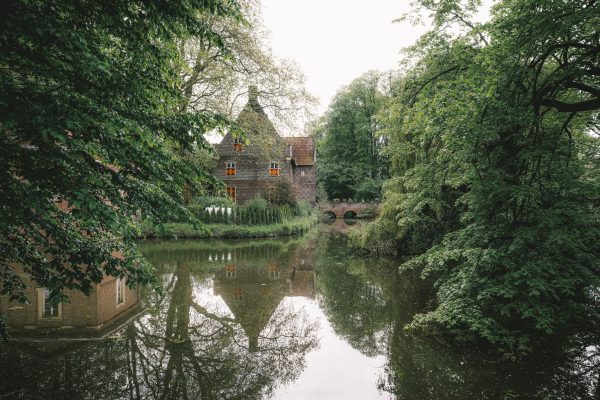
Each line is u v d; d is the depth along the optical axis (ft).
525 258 22.57
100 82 14.47
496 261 22.76
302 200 129.08
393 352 24.52
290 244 74.28
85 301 31.04
